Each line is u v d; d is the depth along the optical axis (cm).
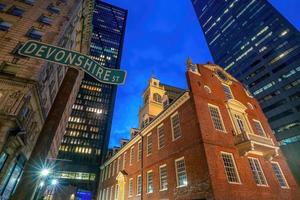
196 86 1970
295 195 1845
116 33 11712
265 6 6719
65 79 431
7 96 1482
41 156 319
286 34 5503
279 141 4634
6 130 1326
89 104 7875
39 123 2062
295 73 4862
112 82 481
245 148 1669
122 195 2659
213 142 1620
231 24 8125
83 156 6450
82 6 2975
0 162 1409
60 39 2145
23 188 288
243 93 2505
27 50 423
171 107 2089
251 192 1529
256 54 6259
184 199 1561
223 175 1464
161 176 1950
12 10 2102
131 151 2856
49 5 2403
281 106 4900
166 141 2039
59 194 4016
